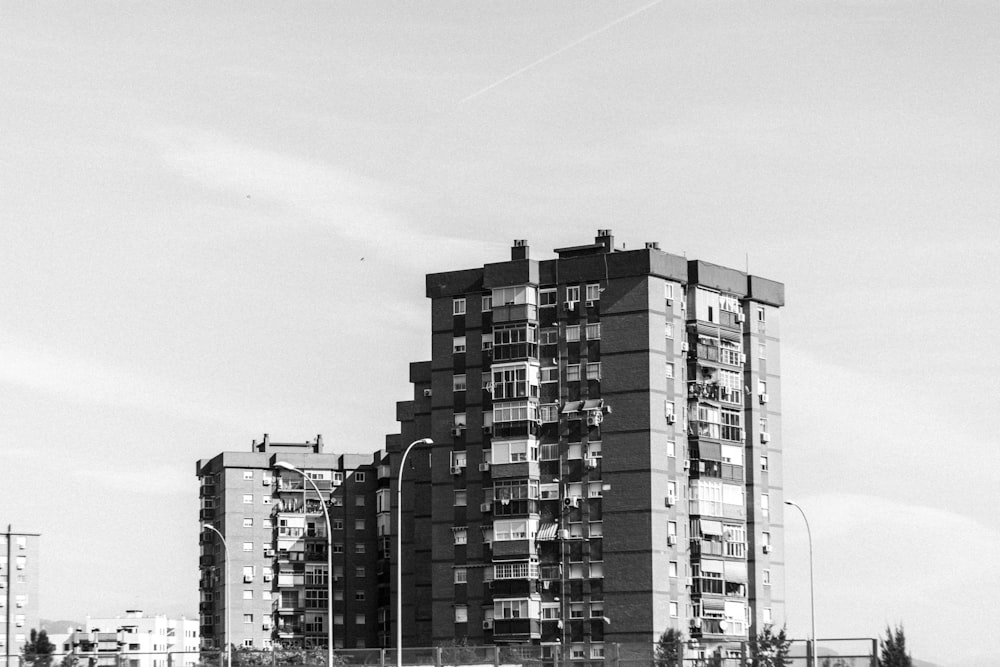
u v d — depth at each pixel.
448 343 130.12
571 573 122.50
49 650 194.75
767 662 86.00
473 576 126.25
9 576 199.12
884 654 121.56
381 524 191.50
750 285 132.38
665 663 86.75
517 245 129.12
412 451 167.38
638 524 120.38
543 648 91.88
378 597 192.62
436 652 88.31
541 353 126.38
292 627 192.50
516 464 125.25
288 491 195.75
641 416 121.44
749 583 128.12
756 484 129.62
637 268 123.06
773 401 132.88
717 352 127.88
